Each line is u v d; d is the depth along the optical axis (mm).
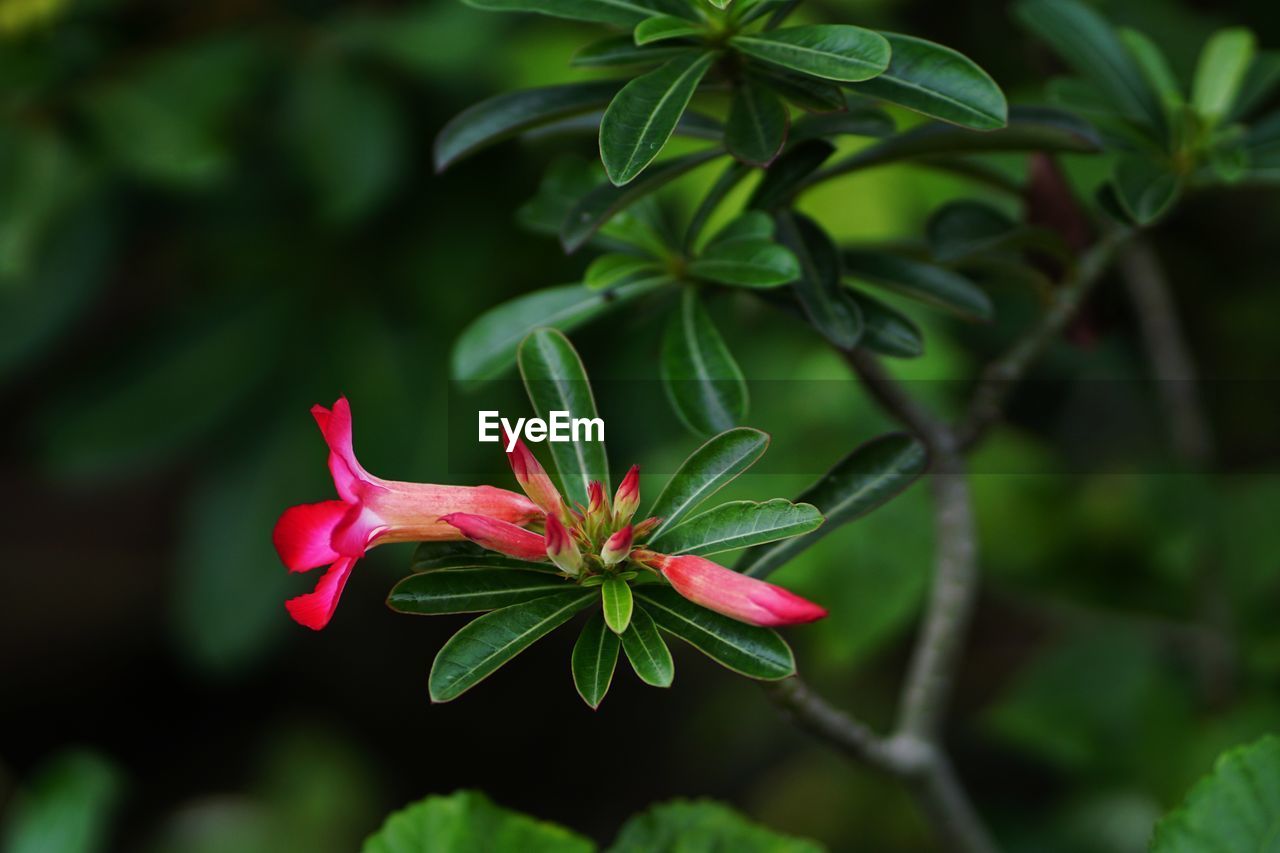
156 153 1507
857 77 985
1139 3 1549
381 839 1050
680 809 1067
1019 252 1103
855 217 1444
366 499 983
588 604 979
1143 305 1355
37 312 1697
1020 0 1190
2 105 1492
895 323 1054
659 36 1004
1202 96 1111
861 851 1934
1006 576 1665
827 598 1451
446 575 979
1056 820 1830
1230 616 1516
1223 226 1843
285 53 1631
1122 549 1614
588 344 1651
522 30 1647
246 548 1732
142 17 1668
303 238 1784
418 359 1717
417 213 1767
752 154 1005
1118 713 1580
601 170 1099
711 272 1033
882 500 1012
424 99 1720
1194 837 1011
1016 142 1049
